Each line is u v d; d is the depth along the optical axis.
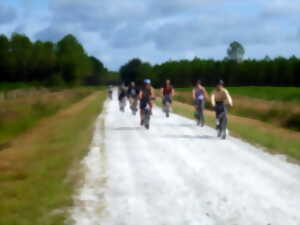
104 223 5.41
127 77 132.62
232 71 122.25
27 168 8.93
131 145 11.91
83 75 107.62
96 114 23.88
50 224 5.25
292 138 14.92
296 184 7.44
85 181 7.65
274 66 112.06
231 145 12.00
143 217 5.66
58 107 27.20
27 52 108.75
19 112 19.53
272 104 23.92
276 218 5.61
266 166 9.00
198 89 17.48
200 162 9.40
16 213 5.72
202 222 5.46
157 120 19.86
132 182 7.58
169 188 7.16
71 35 107.44
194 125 17.69
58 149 11.41
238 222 5.45
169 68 136.50
